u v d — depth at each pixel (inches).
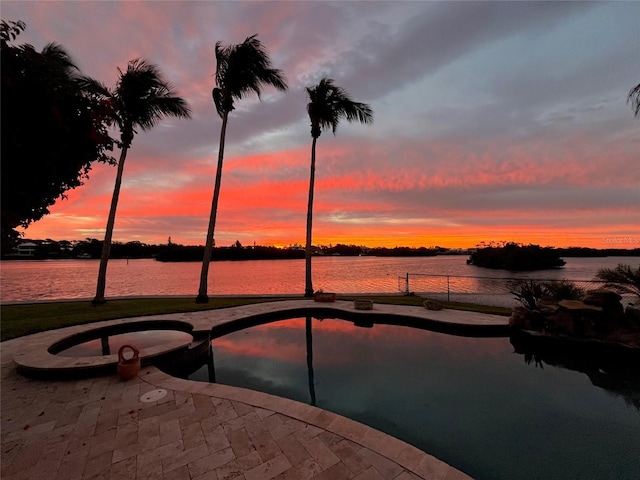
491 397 157.6
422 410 143.1
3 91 56.1
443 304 376.8
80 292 688.4
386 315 319.0
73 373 161.2
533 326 246.5
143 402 134.3
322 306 359.3
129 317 302.7
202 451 99.0
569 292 290.7
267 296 459.2
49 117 62.8
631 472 100.2
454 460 107.0
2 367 179.2
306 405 129.8
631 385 171.3
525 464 104.8
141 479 86.4
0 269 1631.4
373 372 193.2
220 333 275.1
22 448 101.3
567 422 132.1
